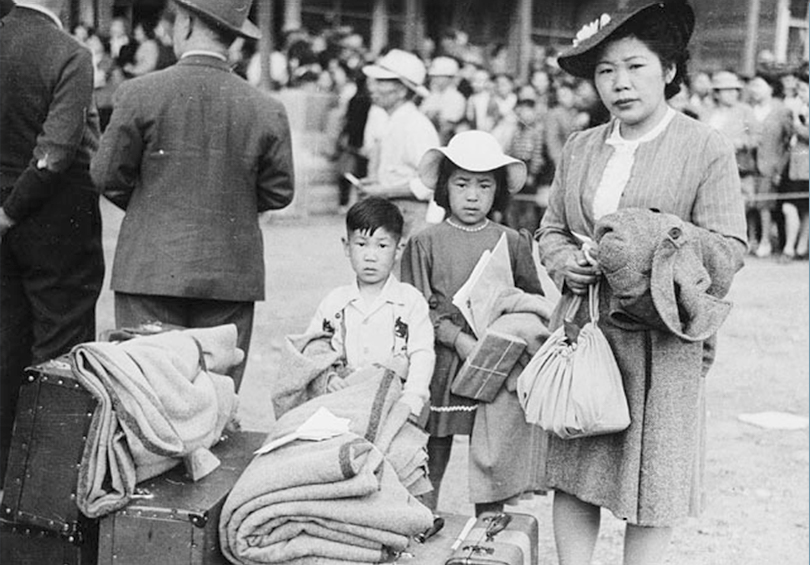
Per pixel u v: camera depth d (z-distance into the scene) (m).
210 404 2.99
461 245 3.72
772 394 6.14
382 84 6.96
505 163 3.65
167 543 2.67
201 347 3.13
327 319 3.49
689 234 2.83
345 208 10.62
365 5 10.92
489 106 10.12
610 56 3.02
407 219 6.62
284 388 3.29
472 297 3.57
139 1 8.53
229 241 3.89
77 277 4.11
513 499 3.70
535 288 3.81
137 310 3.88
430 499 3.64
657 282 2.79
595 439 3.04
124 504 2.70
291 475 2.67
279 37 10.69
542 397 2.97
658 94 3.03
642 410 2.96
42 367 2.81
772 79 10.28
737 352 7.03
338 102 10.59
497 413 3.54
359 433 3.00
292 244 9.33
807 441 5.35
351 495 2.66
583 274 3.03
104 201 8.90
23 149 3.93
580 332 2.98
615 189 3.04
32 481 2.75
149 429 2.72
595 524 3.19
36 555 2.78
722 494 4.57
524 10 10.23
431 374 3.44
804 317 7.97
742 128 10.25
